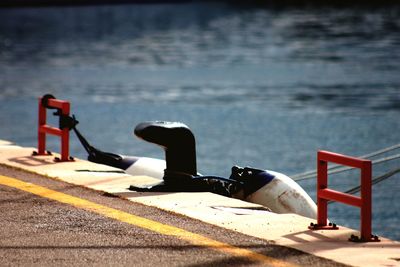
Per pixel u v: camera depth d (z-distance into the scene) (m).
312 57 146.75
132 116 84.00
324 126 75.25
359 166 15.80
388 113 83.19
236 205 18.95
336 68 128.50
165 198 19.59
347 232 16.48
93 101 95.62
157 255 14.96
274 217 17.75
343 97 96.25
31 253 15.07
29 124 77.31
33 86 109.12
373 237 15.98
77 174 22.30
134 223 17.23
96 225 17.06
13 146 26.72
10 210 18.31
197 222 17.34
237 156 62.12
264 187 22.03
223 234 16.38
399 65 130.88
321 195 16.67
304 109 87.44
